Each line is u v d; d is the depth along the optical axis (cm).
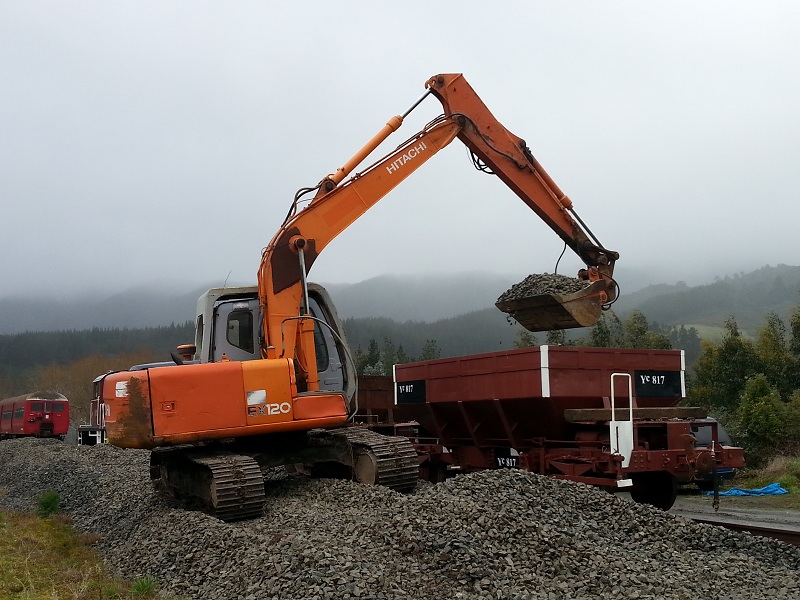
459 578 635
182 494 1098
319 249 1108
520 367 1158
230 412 973
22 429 3947
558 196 1302
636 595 608
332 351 1134
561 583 636
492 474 898
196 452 1027
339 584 602
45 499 1337
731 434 2253
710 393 2797
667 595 619
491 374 1225
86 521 1202
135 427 938
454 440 1417
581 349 1145
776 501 1538
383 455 1006
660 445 1118
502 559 672
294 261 1080
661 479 1194
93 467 1772
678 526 805
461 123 1239
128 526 1048
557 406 1123
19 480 1923
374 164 1168
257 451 1066
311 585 603
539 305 1240
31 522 1229
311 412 1019
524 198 1293
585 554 691
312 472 1202
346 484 995
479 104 1271
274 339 1055
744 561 727
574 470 1084
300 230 1097
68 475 1716
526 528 730
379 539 731
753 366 2734
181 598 687
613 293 1270
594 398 1145
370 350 5869
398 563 669
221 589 678
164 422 943
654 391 1209
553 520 787
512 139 1287
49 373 7912
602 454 1049
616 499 862
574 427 1151
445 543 684
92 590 753
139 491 1278
